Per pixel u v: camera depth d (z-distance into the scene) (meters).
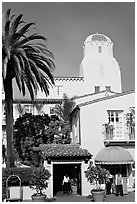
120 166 32.97
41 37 30.78
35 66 29.41
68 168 36.47
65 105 47.25
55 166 36.44
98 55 59.28
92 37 60.69
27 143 38.19
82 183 30.30
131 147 34.03
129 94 34.78
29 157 37.88
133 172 32.94
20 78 28.20
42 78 31.62
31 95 32.28
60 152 30.44
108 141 33.31
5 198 26.48
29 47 30.22
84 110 33.91
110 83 57.72
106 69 58.31
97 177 26.08
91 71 57.50
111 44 60.81
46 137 39.78
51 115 47.12
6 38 29.31
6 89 30.47
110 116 34.34
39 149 34.44
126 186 30.36
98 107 34.16
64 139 40.31
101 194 25.45
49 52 31.11
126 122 34.22
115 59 60.25
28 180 28.19
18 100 48.56
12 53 29.33
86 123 33.72
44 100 48.78
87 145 33.31
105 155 31.52
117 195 29.06
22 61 28.17
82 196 29.69
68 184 32.22
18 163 36.59
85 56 59.44
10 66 30.16
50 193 29.09
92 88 56.69
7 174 28.02
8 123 30.02
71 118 41.34
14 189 27.69
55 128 40.28
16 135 39.03
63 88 54.06
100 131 33.78
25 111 48.47
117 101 34.47
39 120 40.03
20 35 29.58
